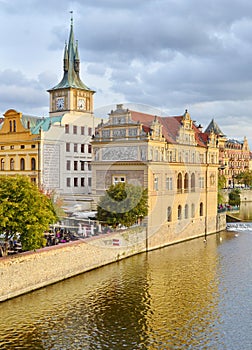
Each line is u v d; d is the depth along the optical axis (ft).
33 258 134.31
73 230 167.02
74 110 305.12
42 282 138.00
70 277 149.79
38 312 117.50
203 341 100.94
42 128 252.83
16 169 255.70
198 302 126.62
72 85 311.88
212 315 116.57
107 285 141.90
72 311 118.62
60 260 145.18
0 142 262.88
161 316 115.85
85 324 110.22
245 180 531.91
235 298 130.11
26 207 129.59
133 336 103.55
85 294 132.46
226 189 437.58
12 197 129.18
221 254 191.83
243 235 249.14
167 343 99.96
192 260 179.63
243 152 579.07
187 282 146.51
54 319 113.09
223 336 103.65
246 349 96.99
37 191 135.95
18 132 255.29
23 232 129.18
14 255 129.29
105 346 98.37
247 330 107.04
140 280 148.25
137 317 114.93
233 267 167.32
